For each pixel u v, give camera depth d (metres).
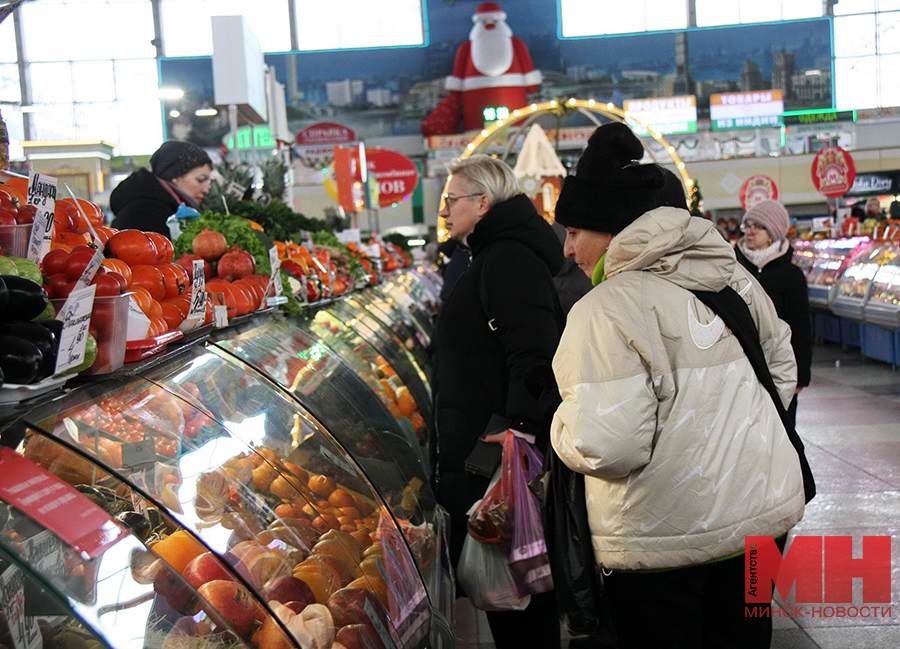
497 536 2.36
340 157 7.93
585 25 29.56
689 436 1.78
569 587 1.92
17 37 27.95
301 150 25.48
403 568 1.90
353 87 29.75
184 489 1.37
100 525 1.16
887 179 25.11
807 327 4.29
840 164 15.98
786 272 4.29
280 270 2.96
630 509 1.82
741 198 16.77
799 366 4.27
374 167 13.66
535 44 29.70
